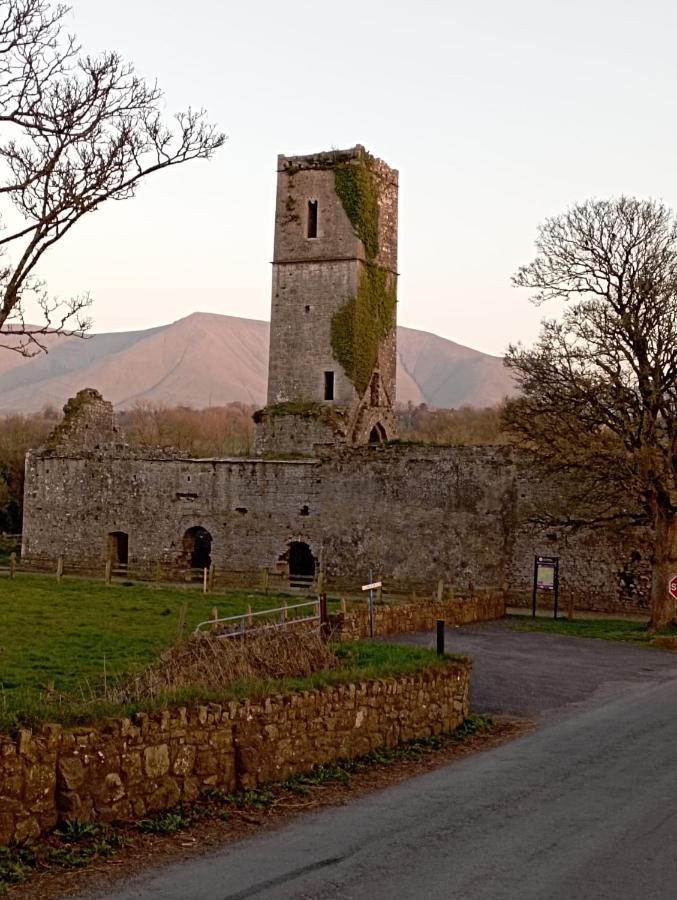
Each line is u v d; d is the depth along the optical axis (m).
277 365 55.66
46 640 28.39
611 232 36.59
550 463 36.34
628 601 42.12
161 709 13.08
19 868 10.57
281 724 14.74
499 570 44.50
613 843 11.92
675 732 18.77
